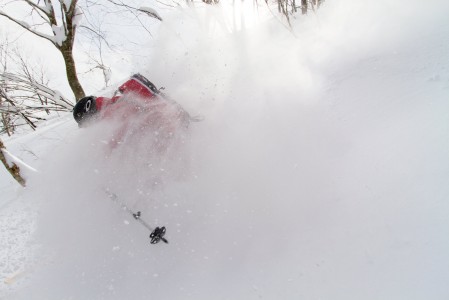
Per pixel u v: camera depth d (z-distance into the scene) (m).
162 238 3.08
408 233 2.05
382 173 2.53
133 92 3.46
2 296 3.38
